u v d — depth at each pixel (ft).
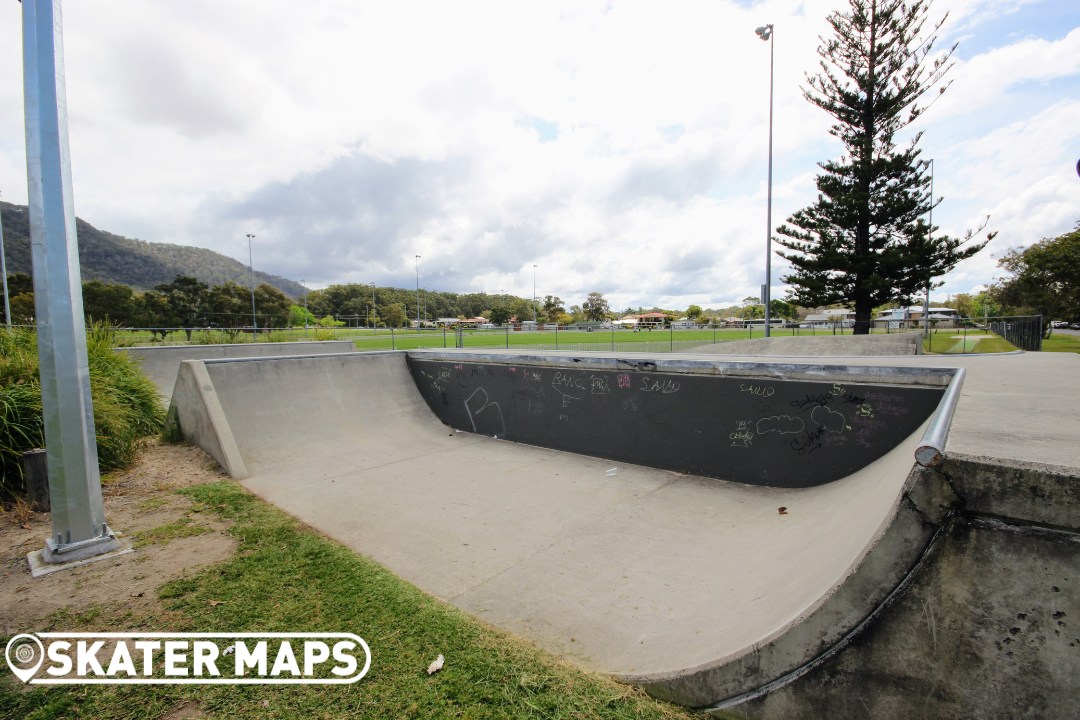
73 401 10.99
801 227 71.92
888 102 65.21
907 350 49.44
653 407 18.24
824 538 9.39
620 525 13.17
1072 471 4.97
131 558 11.11
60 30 10.33
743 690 6.39
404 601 9.43
